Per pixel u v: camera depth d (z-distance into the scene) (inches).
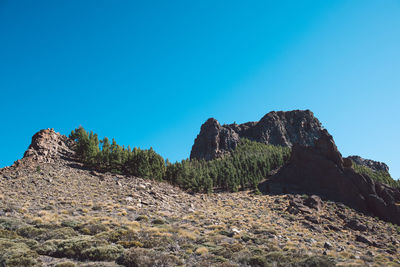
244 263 810.8
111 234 1003.9
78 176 2501.2
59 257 774.5
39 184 2021.4
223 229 1414.9
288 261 853.2
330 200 2849.4
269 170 4311.0
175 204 2180.1
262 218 1962.4
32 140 3134.8
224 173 3811.5
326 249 1268.5
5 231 920.3
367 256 1223.5
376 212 2628.0
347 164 3356.3
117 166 3061.0
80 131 3752.5
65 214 1373.0
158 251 848.9
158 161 3425.2
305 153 3639.3
